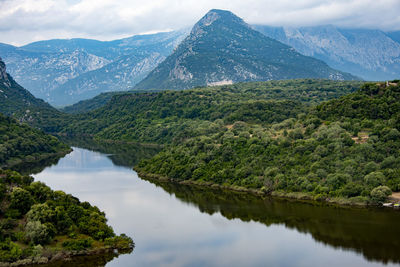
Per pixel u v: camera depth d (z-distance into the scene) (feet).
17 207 529.04
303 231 572.10
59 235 514.68
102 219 560.20
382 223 583.99
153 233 569.64
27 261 454.81
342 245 523.70
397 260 480.64
